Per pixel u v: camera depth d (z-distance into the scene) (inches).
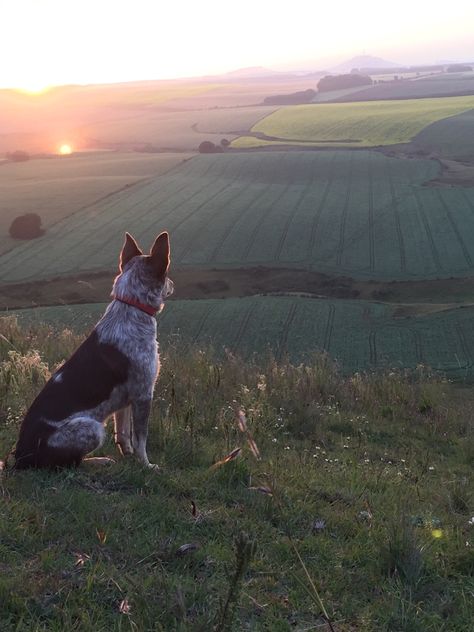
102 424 87.9
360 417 143.7
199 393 129.6
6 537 68.5
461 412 167.2
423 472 110.7
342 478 98.1
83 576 64.2
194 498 82.1
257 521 78.0
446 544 78.0
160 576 65.1
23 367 118.6
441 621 64.3
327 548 73.9
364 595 67.3
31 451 83.0
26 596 61.1
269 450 107.0
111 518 73.8
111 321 89.3
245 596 64.0
